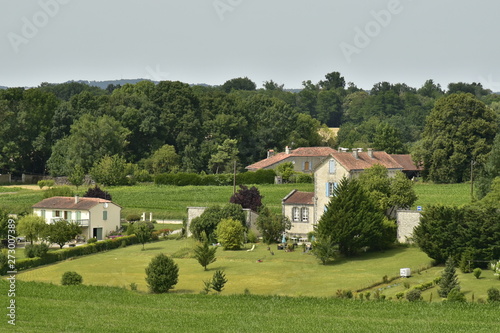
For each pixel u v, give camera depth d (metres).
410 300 114.75
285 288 128.62
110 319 106.81
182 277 141.00
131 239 189.75
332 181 177.62
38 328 101.88
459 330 98.62
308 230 180.50
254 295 120.44
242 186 196.50
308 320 105.12
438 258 139.25
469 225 135.12
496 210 141.12
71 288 127.56
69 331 100.56
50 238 182.88
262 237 184.25
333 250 150.88
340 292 119.75
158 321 105.88
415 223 161.38
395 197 166.12
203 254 147.50
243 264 152.25
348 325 102.19
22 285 129.38
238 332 100.12
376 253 156.62
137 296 122.06
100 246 178.62
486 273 130.50
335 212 154.12
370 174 171.25
